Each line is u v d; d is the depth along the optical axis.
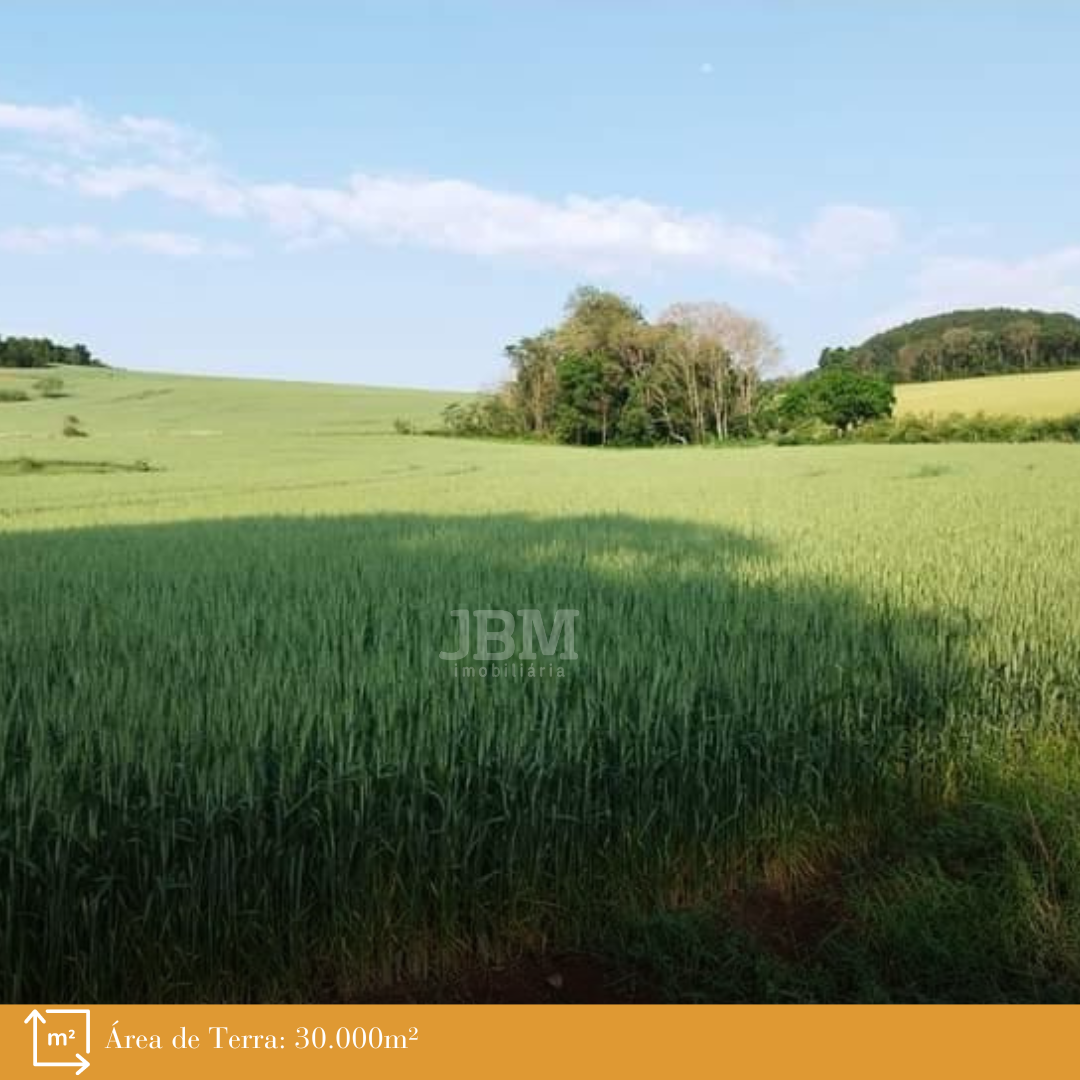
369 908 4.82
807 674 6.55
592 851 5.33
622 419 76.12
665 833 5.50
